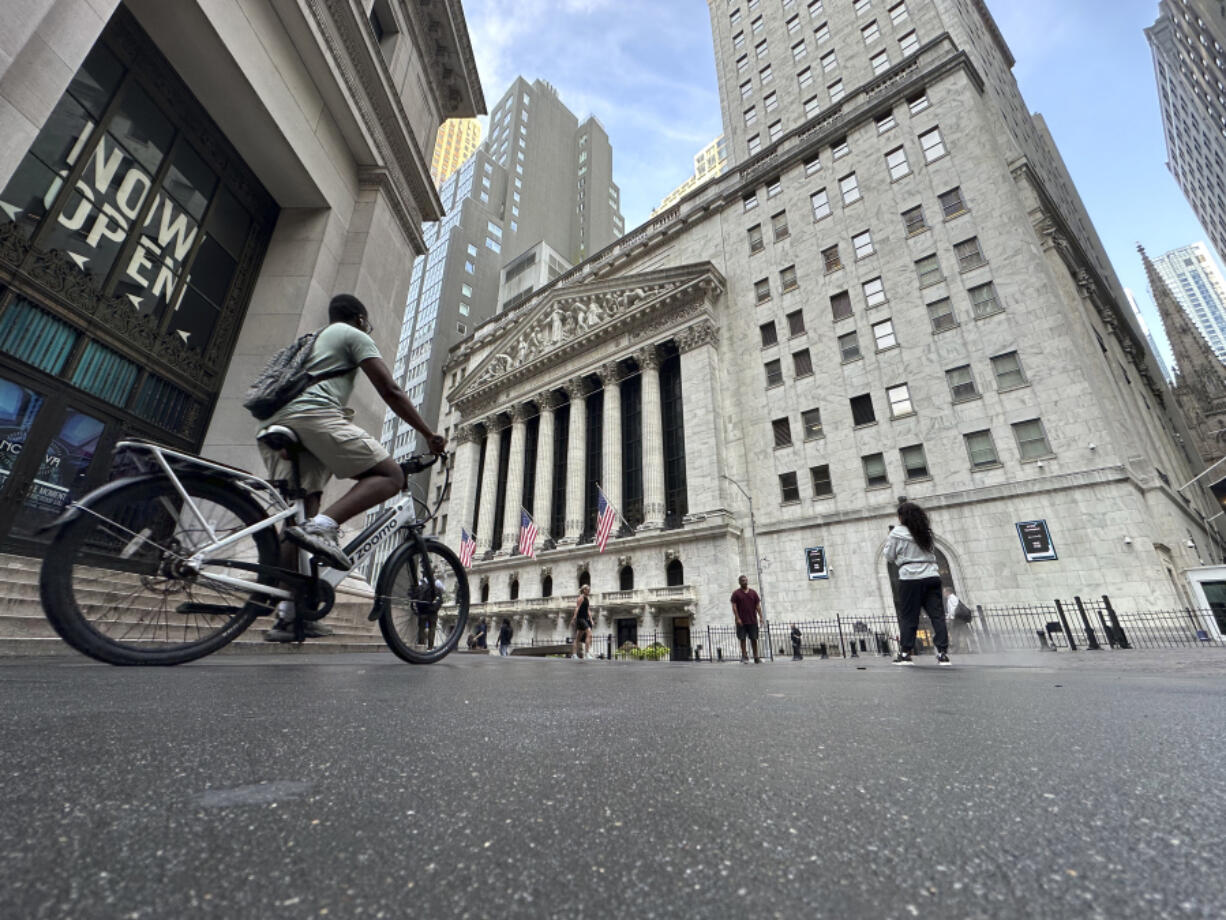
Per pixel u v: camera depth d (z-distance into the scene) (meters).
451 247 75.94
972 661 9.38
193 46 9.04
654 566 30.75
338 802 0.86
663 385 36.91
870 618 24.11
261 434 3.37
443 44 17.06
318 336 3.67
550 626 33.25
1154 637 18.31
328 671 3.37
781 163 36.06
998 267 25.89
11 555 6.32
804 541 27.16
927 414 25.70
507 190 94.31
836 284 30.89
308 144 11.26
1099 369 25.78
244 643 6.37
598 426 39.81
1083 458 21.72
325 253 11.83
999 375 24.48
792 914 0.48
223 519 3.26
